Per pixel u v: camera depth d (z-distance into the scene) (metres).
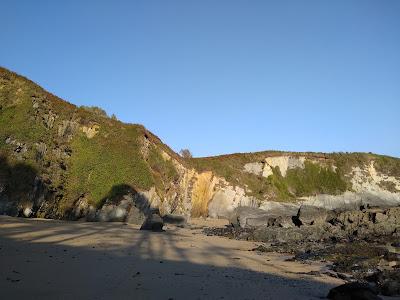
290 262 27.86
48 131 55.00
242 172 90.44
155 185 61.72
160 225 46.66
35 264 18.78
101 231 38.66
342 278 21.80
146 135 70.31
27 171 46.47
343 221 49.31
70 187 52.28
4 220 38.19
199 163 84.75
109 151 60.66
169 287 16.06
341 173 98.44
